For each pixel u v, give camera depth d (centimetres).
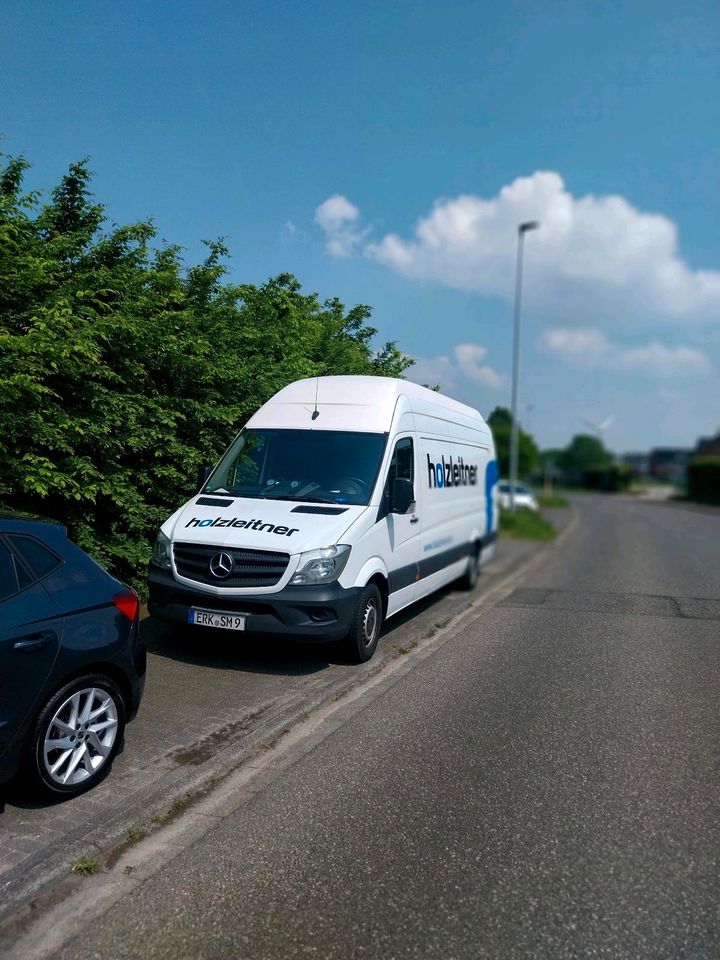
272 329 866
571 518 3384
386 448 705
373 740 491
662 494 8088
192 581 615
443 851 350
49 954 278
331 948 281
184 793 404
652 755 471
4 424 584
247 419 858
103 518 757
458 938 287
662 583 1184
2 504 660
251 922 296
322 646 697
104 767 409
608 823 380
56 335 590
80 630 397
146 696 548
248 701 545
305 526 623
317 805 397
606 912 304
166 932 290
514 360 2702
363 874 330
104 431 662
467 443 997
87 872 330
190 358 740
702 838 366
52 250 650
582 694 593
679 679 638
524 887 321
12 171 646
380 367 1138
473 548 1066
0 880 316
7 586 379
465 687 608
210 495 701
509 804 400
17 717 365
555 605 977
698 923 298
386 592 698
